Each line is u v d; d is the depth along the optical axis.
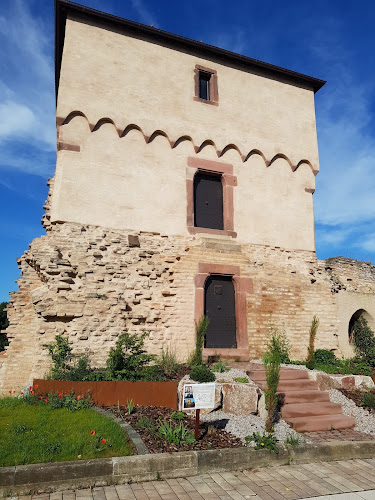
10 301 9.99
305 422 7.10
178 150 12.01
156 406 7.27
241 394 7.30
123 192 11.01
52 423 6.03
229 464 5.41
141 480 4.93
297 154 13.78
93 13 11.48
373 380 10.04
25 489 4.46
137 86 11.77
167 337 10.40
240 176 12.73
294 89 14.50
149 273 10.66
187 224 11.57
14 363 9.54
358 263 14.48
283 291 12.27
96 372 8.59
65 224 10.19
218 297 11.51
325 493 4.78
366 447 6.32
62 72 10.94
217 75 13.16
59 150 10.60
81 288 9.77
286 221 13.09
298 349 11.94
